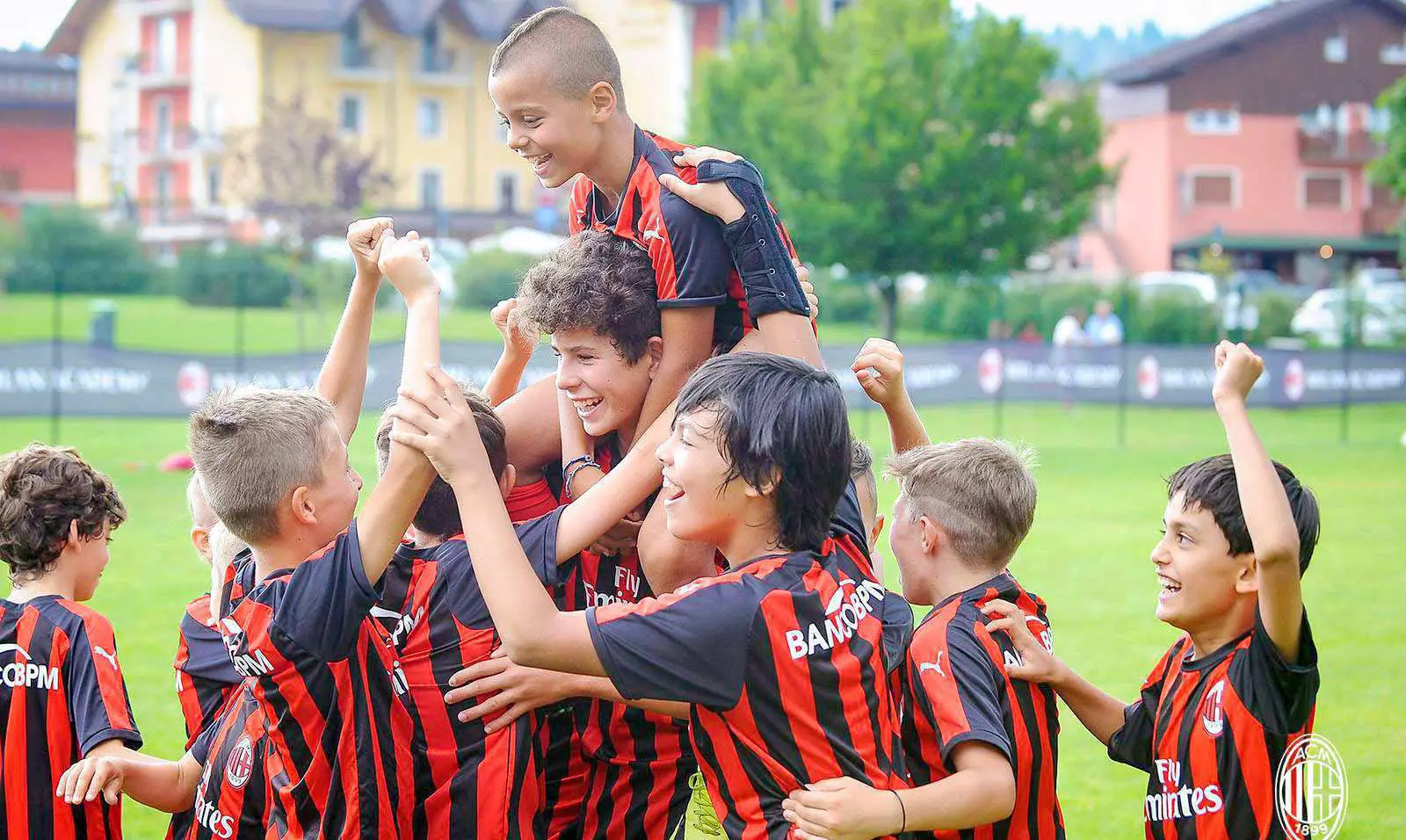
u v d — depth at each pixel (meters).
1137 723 2.96
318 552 2.57
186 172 56.22
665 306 2.80
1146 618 8.17
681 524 2.42
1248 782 2.71
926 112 29.89
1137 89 52.69
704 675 2.31
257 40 52.91
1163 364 19.27
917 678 2.66
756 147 31.81
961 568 2.88
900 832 2.33
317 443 2.63
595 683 2.67
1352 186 52.72
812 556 2.44
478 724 2.69
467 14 54.88
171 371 14.88
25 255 42.97
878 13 31.14
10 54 60.97
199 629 3.15
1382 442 18.69
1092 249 53.56
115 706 2.97
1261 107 51.78
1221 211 52.19
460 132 55.91
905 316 30.58
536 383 3.14
